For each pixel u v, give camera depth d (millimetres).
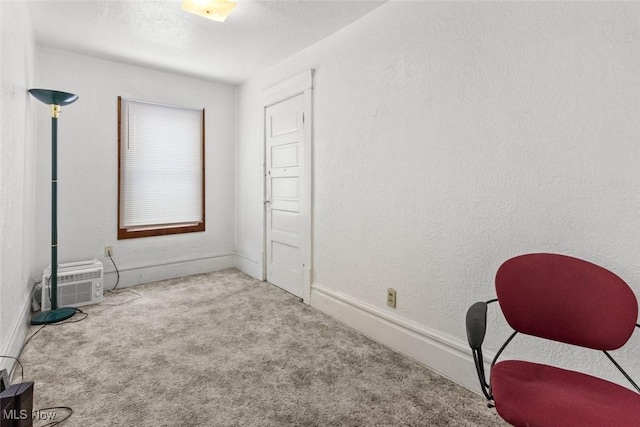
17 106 2072
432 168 2006
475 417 1576
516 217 1643
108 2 2305
